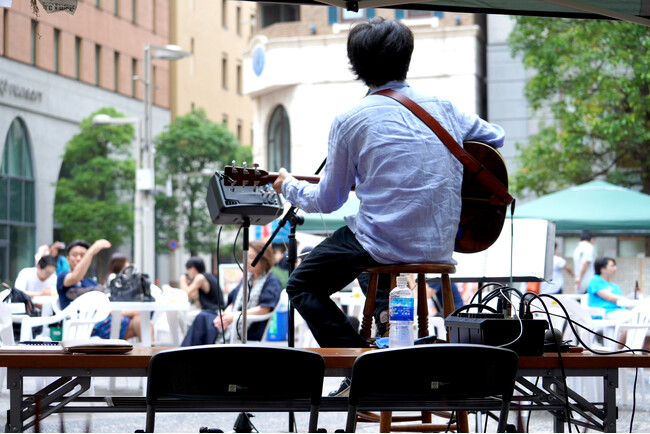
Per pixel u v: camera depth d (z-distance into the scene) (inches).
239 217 265.4
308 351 184.5
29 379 532.1
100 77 2878.9
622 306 642.8
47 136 2554.1
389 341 226.2
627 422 416.5
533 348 211.5
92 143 2495.1
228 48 3799.2
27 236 2456.9
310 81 1728.6
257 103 1849.2
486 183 239.5
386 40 240.2
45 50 2546.8
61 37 2635.3
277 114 1814.7
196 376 182.4
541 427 396.5
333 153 237.5
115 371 199.3
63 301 583.5
